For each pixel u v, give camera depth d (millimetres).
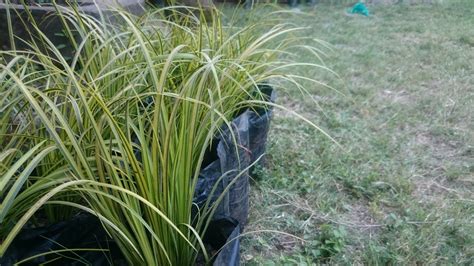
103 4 2441
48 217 1513
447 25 5188
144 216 1280
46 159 1429
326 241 1721
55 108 1111
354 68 3742
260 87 2203
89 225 1386
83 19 1916
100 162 1155
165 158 1160
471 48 4312
